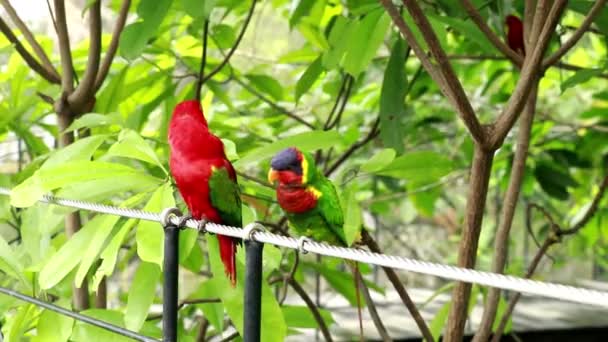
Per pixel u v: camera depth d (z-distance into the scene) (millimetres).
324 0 3219
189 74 3059
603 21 2395
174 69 3344
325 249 1294
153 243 1709
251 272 1407
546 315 5129
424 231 7555
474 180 2002
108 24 4836
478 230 2033
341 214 1959
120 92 2904
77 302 2508
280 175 1889
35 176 1768
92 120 2182
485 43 2242
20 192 1758
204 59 2904
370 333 4531
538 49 1871
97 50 2643
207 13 2004
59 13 2680
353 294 2945
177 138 1746
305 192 1896
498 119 1960
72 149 1977
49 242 2158
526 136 2402
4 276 2400
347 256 1267
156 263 1734
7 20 4016
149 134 3527
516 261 5512
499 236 2406
